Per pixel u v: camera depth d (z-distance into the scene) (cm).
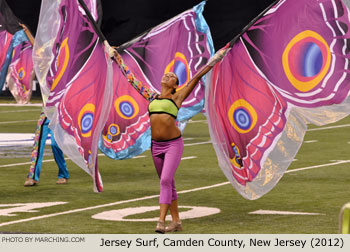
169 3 5319
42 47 1589
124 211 1552
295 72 1466
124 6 5344
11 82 1950
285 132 1463
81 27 1554
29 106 5153
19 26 1945
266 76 1468
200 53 1880
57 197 1725
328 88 1455
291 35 1471
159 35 1880
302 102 1463
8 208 1578
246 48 1459
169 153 1349
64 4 1576
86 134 1518
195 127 3750
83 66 1545
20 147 2798
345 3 1455
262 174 1463
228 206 1617
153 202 1667
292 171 2172
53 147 1920
